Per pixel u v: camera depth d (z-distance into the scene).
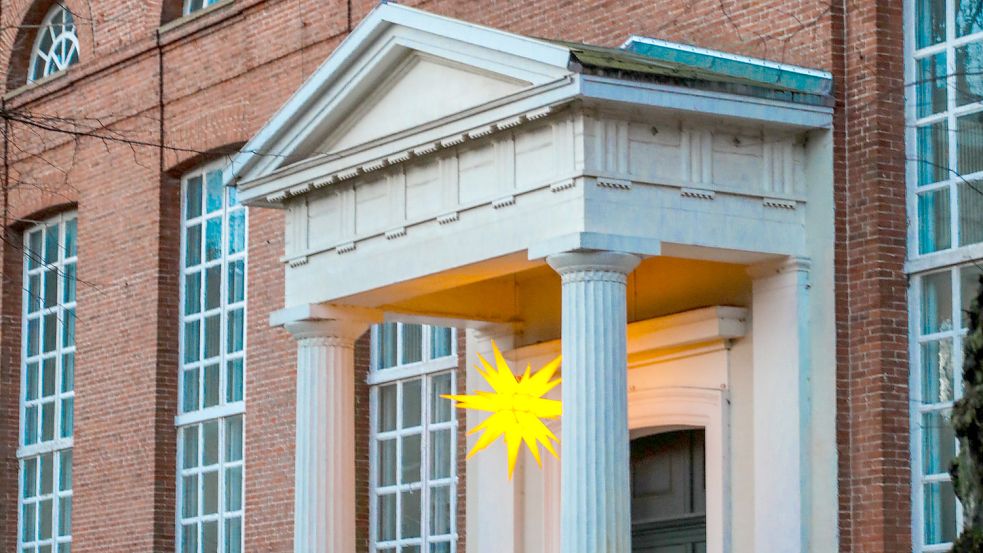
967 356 12.55
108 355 31.17
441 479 25.70
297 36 27.98
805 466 19.75
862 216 19.80
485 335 24.17
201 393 29.80
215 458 29.38
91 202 31.95
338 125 21.83
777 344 20.08
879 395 19.45
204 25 29.69
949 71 19.72
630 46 20.14
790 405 19.89
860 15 20.05
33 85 33.50
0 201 33.75
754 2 20.97
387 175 21.39
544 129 19.47
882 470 19.34
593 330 18.77
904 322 19.70
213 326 29.73
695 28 21.61
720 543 20.53
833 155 19.97
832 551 19.45
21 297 34.16
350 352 22.48
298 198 22.56
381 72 21.08
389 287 21.44
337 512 22.06
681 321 20.95
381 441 26.97
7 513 33.78
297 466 22.28
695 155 19.55
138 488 30.16
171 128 30.36
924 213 19.83
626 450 18.75
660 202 19.28
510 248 19.72
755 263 20.36
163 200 30.50
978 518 12.30
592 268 18.86
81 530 31.38
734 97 19.33
